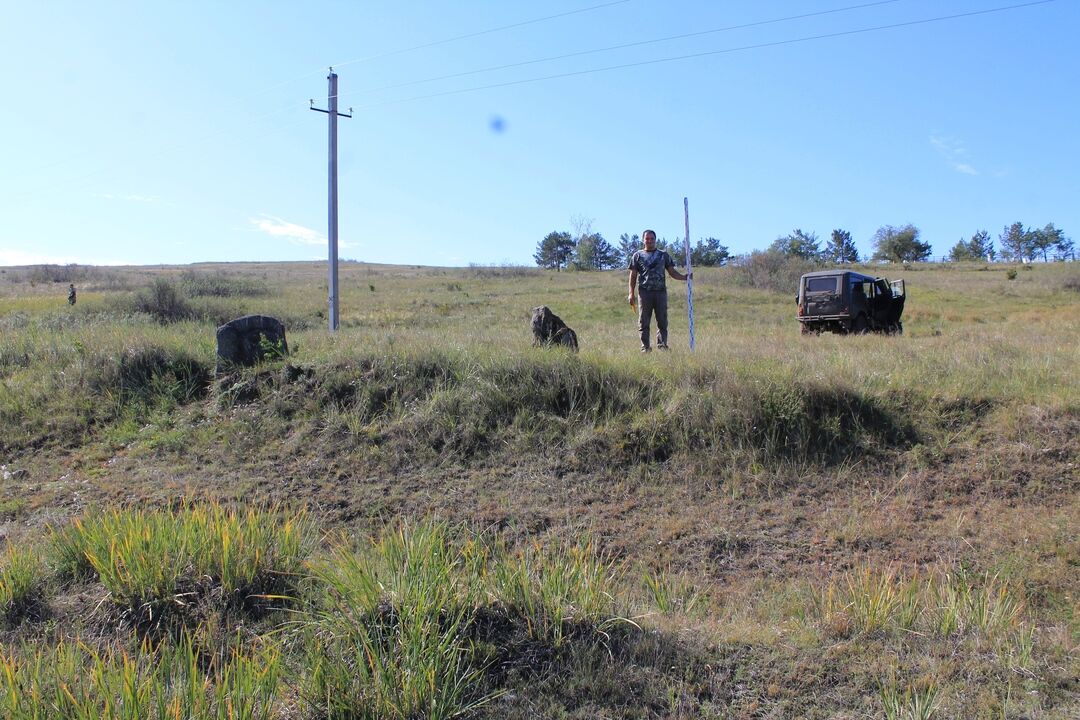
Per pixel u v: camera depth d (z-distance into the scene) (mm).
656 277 9773
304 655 3629
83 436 7680
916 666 3586
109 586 4133
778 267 39594
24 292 46125
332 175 14469
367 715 3100
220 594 4172
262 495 6320
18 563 4469
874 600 4137
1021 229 90562
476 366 8086
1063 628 4254
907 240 76438
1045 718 3170
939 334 16875
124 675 3035
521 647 3645
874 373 7824
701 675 3549
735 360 8344
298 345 9641
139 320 18516
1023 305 30266
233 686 3152
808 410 7164
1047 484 6207
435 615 3545
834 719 3236
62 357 9250
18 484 6652
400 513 6031
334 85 14469
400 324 23922
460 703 3252
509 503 6188
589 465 6797
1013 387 7559
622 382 7793
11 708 2951
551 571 4188
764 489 6438
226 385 8352
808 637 3859
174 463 7035
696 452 6863
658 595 4418
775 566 5312
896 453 6840
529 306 29938
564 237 85938
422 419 7363
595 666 3590
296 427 7531
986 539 5523
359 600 3762
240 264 106500
